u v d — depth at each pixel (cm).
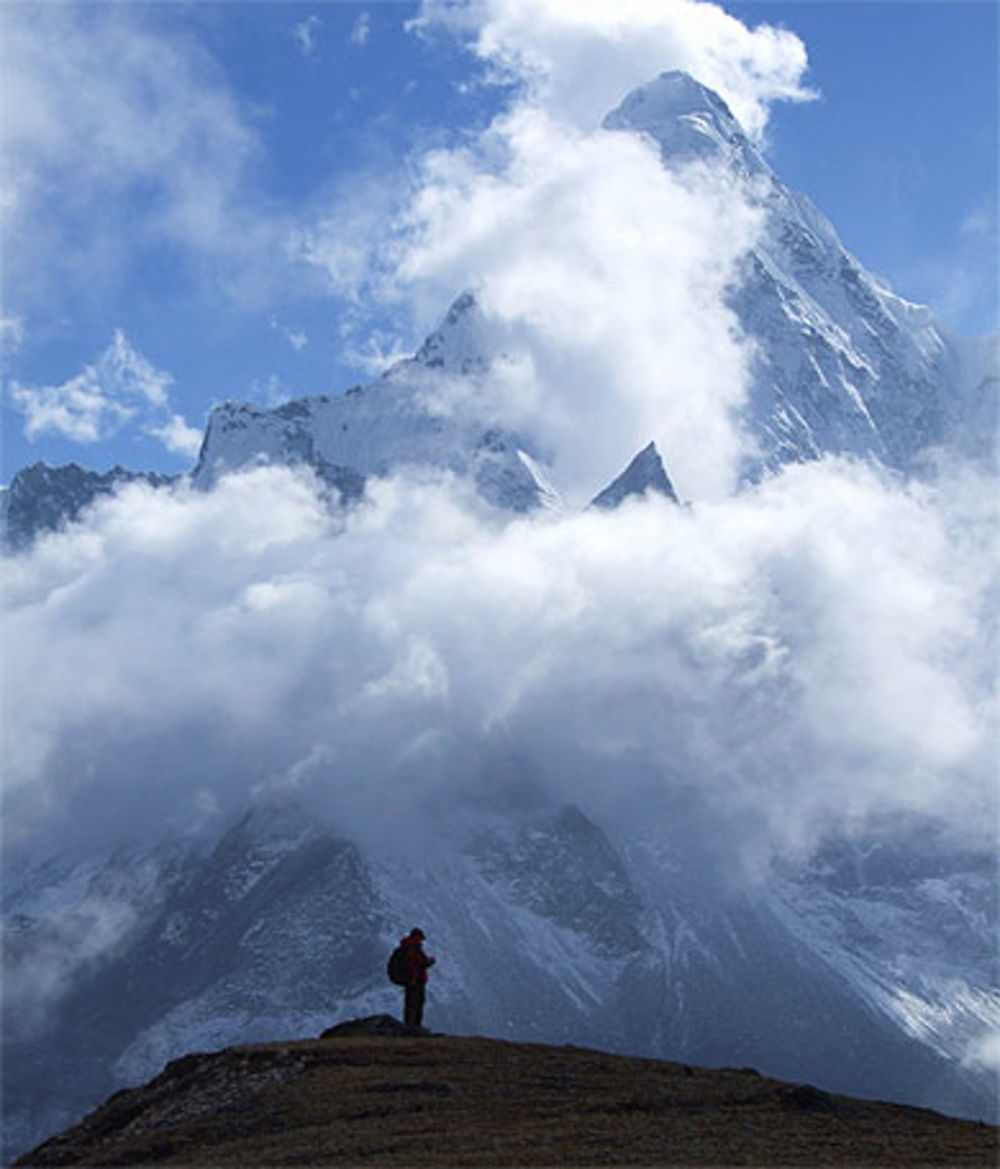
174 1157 6775
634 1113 6931
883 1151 6238
